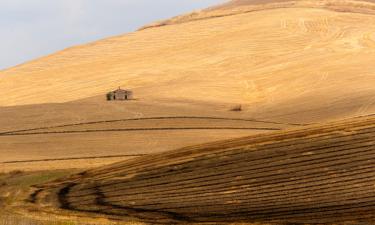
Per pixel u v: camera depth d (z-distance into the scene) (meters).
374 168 87.00
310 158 93.50
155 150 135.12
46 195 94.06
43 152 138.62
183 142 142.25
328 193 80.88
